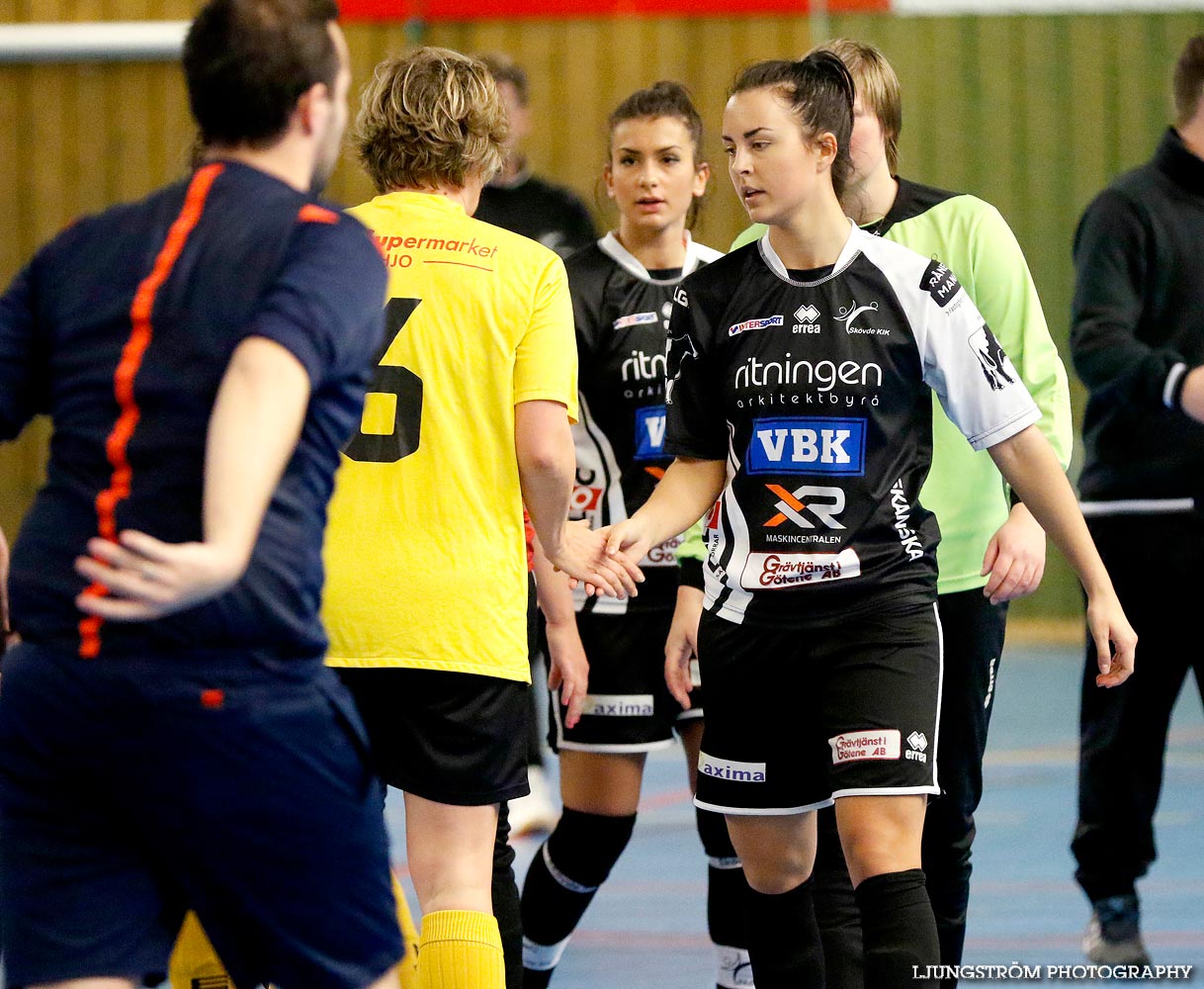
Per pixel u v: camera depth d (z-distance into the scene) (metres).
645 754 13.66
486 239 10.48
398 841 19.47
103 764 6.89
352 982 7.29
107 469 6.93
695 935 15.57
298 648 7.08
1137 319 14.55
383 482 10.20
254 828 6.99
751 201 10.54
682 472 11.29
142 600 6.14
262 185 7.28
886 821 9.98
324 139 7.60
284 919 7.15
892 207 12.46
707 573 11.11
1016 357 12.13
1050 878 17.44
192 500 6.84
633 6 38.69
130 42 38.41
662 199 13.89
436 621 10.13
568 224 22.23
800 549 10.55
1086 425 15.02
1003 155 38.78
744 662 10.75
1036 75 38.62
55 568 6.93
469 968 9.84
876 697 10.20
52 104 38.81
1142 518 14.54
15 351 7.38
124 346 7.00
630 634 13.48
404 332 10.28
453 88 10.68
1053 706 30.11
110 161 38.91
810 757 10.75
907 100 38.78
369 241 7.25
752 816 10.84
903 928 9.66
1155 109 38.53
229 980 10.08
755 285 10.87
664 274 14.12
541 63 38.88
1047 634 39.19
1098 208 14.72
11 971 7.11
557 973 14.27
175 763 6.84
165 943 7.31
